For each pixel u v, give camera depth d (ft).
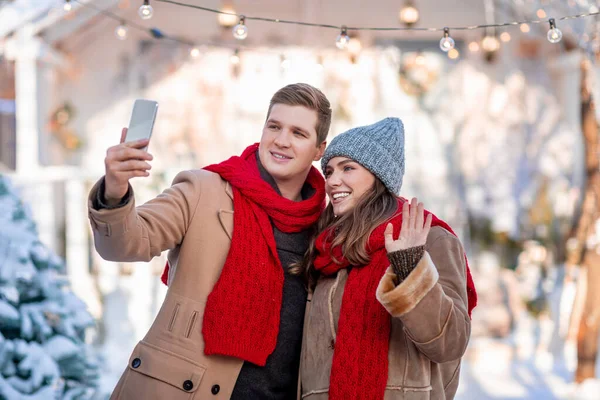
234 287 6.13
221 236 6.36
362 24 21.80
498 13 21.18
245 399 6.21
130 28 21.53
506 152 21.95
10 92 19.80
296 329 6.48
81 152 21.36
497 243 20.51
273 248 6.38
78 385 9.48
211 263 6.28
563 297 17.78
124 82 21.59
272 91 21.71
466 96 22.08
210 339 5.98
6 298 8.81
